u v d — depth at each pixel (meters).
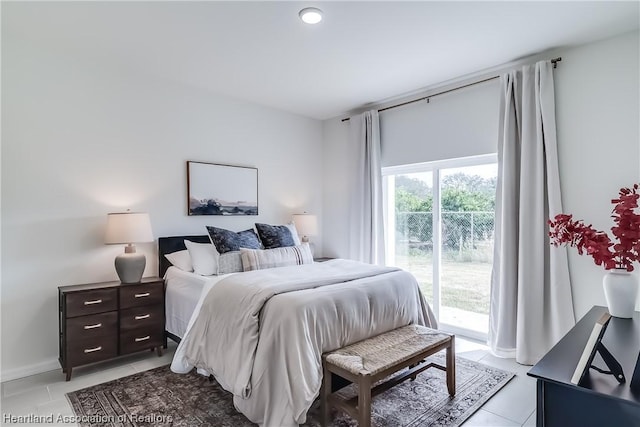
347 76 3.43
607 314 1.94
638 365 1.09
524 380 2.62
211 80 3.54
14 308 2.71
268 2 2.21
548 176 2.86
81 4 2.23
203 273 3.15
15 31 2.59
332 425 2.05
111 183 3.19
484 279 3.52
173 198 3.58
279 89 3.79
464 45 2.80
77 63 3.00
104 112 3.15
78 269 3.01
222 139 3.96
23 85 2.75
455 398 2.34
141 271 3.04
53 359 2.86
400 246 4.25
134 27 2.52
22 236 2.75
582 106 2.79
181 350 2.64
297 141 4.71
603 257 1.93
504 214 3.07
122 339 2.89
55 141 2.90
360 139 4.38
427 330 2.51
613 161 2.66
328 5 2.24
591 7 2.26
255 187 4.23
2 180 2.67
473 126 3.46
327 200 4.94
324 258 4.83
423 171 4.00
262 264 3.15
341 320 2.20
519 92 3.07
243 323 2.15
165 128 3.53
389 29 2.54
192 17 2.38
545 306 2.90
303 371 1.92
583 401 1.08
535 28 2.53
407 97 4.00
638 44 2.55
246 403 2.01
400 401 2.30
